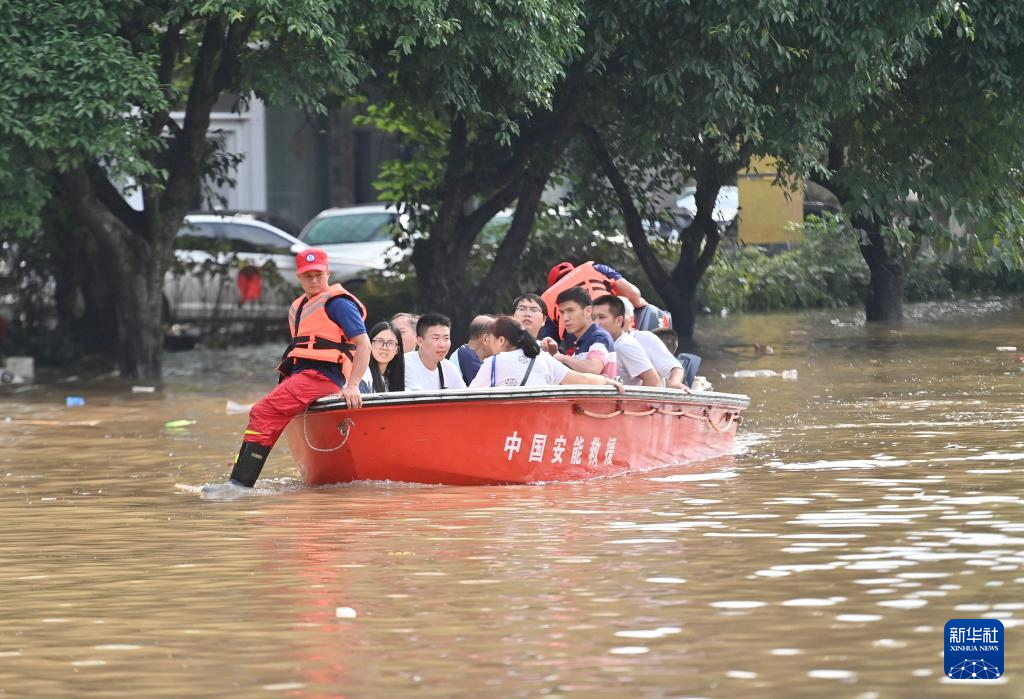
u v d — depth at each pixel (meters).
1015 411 37.44
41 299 63.62
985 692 13.27
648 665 14.29
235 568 19.58
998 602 16.44
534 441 27.02
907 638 15.02
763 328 71.62
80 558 20.61
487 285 61.19
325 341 27.25
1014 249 66.44
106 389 51.19
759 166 76.00
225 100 103.75
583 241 69.62
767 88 54.31
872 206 62.38
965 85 60.28
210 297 69.50
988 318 74.50
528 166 60.19
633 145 55.56
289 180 106.06
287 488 27.58
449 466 26.94
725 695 13.31
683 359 33.75
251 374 56.69
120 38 44.22
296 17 43.28
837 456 29.91
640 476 28.09
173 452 34.12
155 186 45.62
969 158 63.12
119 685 14.13
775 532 21.08
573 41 47.91
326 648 15.24
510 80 47.53
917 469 27.48
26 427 40.03
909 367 51.25
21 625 16.58
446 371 29.16
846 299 87.38
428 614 16.58
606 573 18.47
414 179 66.56
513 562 19.34
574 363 29.03
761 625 15.64
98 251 62.62
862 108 59.38
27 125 43.75
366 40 46.47
